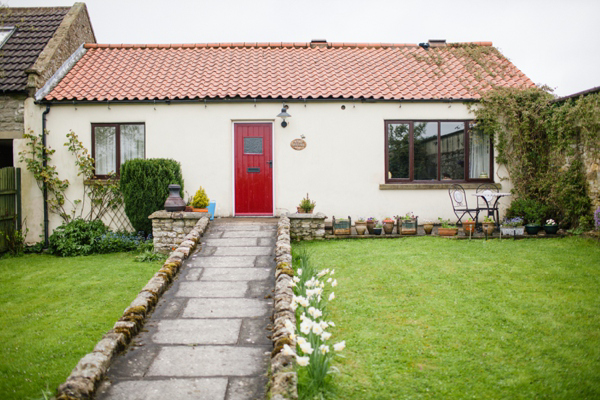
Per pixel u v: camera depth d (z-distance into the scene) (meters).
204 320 5.63
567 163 10.35
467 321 5.61
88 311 6.55
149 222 10.51
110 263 9.28
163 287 6.49
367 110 11.45
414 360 4.72
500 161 11.50
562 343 5.02
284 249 7.84
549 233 10.20
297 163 11.44
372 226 10.52
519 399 4.05
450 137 11.62
